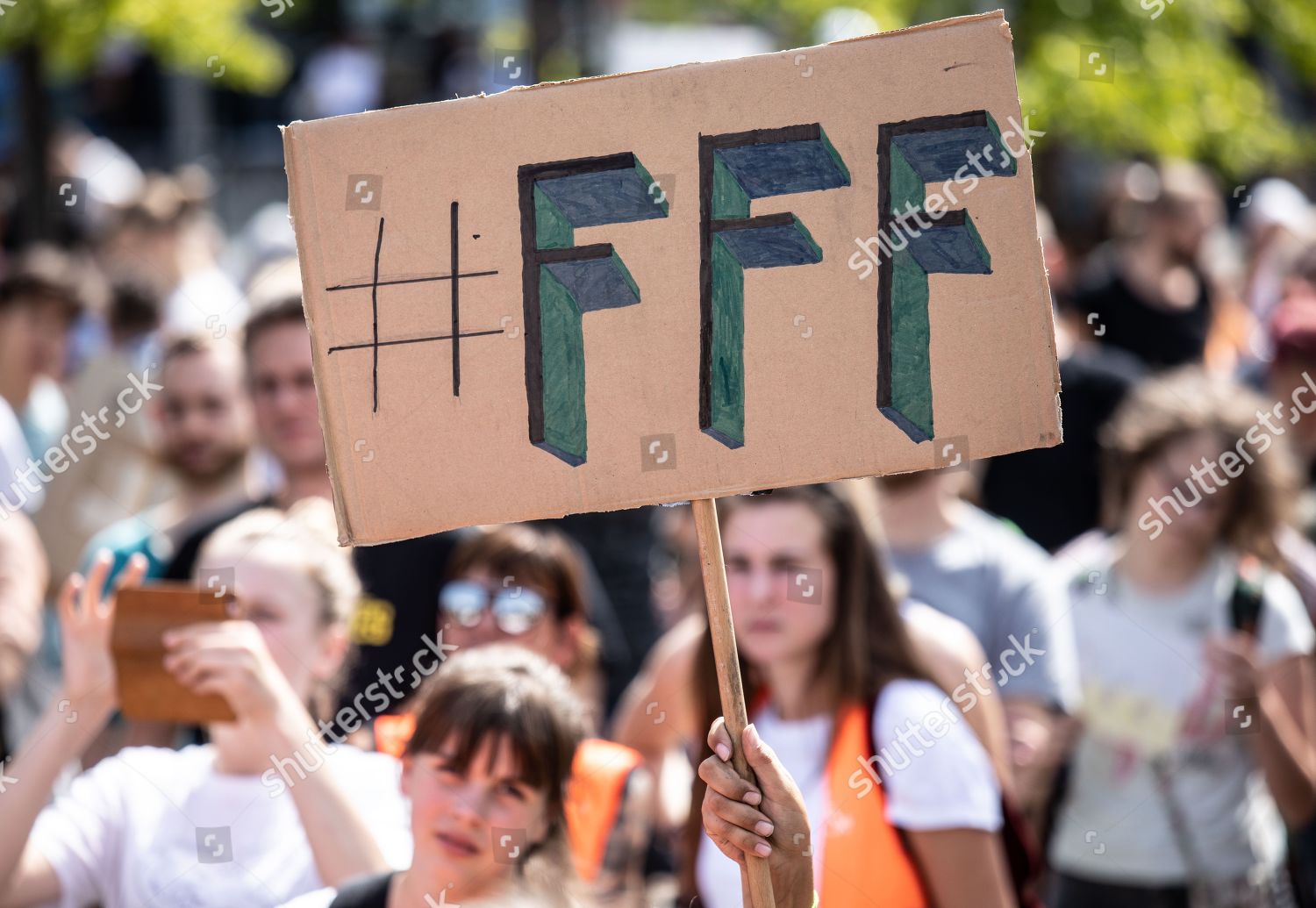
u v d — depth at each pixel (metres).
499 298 6.27
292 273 11.80
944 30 6.32
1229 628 10.38
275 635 8.71
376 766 8.71
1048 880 10.51
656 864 10.95
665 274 6.29
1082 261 22.94
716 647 6.25
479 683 7.52
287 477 11.44
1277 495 10.70
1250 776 10.26
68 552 13.42
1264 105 28.47
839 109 6.29
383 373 6.26
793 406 6.29
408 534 6.27
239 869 8.05
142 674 8.02
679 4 33.44
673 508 16.36
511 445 6.29
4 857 7.97
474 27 32.84
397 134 6.25
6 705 11.20
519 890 7.35
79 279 16.16
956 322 6.29
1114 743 10.28
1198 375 11.31
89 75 31.70
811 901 6.34
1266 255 23.02
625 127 6.29
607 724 13.25
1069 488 14.50
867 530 8.70
